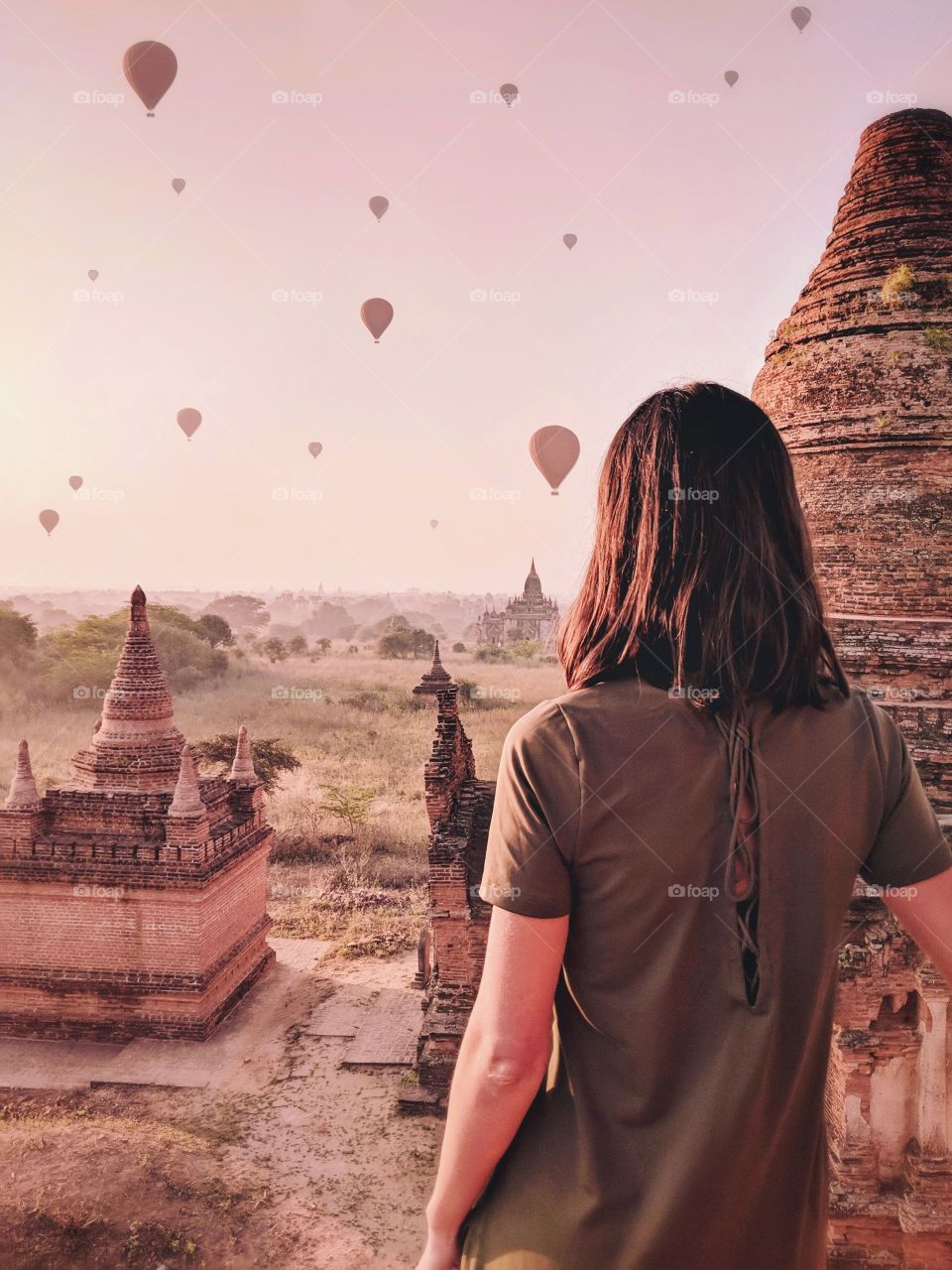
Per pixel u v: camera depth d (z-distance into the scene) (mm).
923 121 9109
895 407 8578
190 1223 9398
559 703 1514
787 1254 1485
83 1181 9898
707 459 1563
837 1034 6938
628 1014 1431
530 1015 1453
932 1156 6703
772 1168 1452
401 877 21922
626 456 1652
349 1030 14195
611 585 1604
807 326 9297
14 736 40844
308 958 17219
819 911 1447
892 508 8508
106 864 13828
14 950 14141
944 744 7410
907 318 8672
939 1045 6711
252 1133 11312
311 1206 9820
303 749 37500
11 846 14008
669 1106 1417
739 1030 1407
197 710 47719
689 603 1471
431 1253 1572
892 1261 6844
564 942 1492
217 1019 14328
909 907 1578
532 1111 1575
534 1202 1470
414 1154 10867
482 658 80312
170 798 14414
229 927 15023
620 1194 1402
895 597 8383
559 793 1449
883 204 9117
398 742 39594
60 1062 13250
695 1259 1372
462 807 13703
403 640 94750
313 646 114688
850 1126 6930
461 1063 1543
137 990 13883
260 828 16219
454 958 12164
